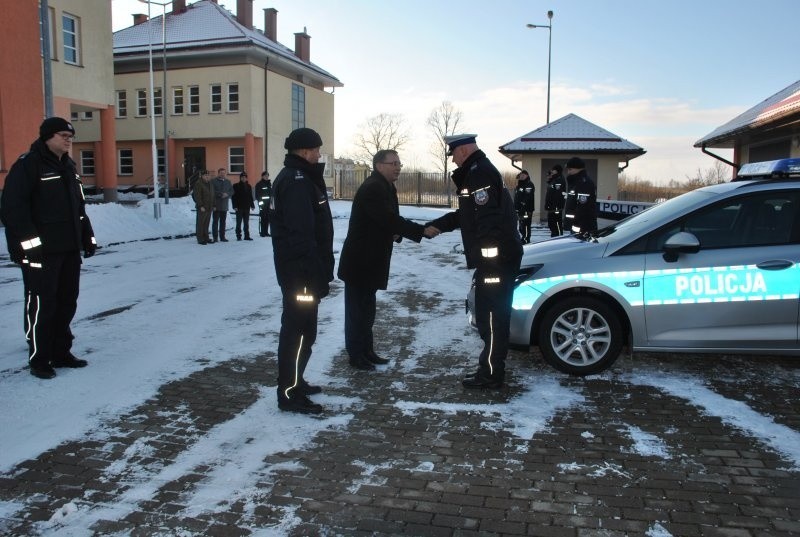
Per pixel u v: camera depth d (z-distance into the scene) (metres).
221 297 8.91
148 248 14.69
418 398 5.00
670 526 3.19
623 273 5.30
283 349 4.67
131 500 3.46
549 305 5.52
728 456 3.96
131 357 6.04
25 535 3.14
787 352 5.19
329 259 4.89
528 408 4.77
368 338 5.76
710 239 5.31
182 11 37.06
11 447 4.09
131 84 35.66
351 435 4.30
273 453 4.03
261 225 17.66
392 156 5.49
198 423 4.50
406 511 3.35
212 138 34.72
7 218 5.12
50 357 5.52
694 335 5.25
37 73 16.84
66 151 5.46
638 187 35.28
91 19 22.97
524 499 3.46
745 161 18.53
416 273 11.32
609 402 4.88
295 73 37.59
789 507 3.37
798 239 5.20
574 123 24.55
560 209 13.83
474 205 5.04
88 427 4.41
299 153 4.65
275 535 3.13
